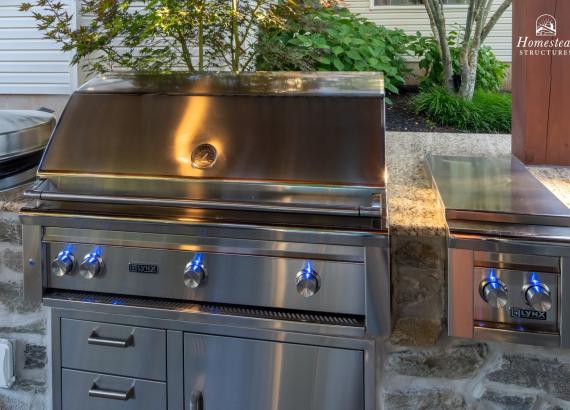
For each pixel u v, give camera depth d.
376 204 1.06
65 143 1.27
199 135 1.23
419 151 1.85
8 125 1.44
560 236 0.94
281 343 1.16
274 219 1.10
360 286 1.08
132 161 1.20
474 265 0.99
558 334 0.96
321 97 1.29
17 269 1.31
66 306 1.24
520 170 1.41
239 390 1.20
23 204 1.28
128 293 1.21
